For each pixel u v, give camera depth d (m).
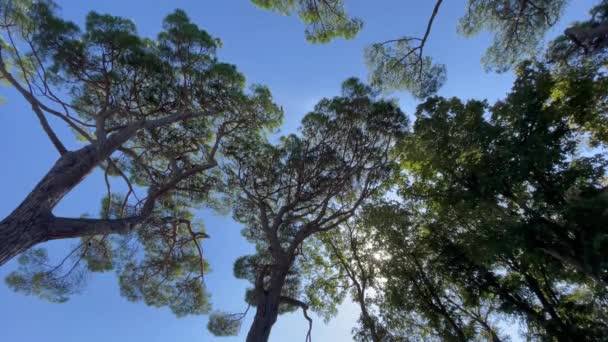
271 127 11.03
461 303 13.13
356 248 13.79
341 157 11.08
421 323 12.76
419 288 12.65
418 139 11.30
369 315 12.16
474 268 12.31
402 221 11.97
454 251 12.57
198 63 9.41
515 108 9.67
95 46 7.94
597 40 8.29
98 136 7.27
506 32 9.84
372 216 11.70
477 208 10.70
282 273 9.23
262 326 8.09
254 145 11.45
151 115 9.66
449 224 12.46
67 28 7.64
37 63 8.07
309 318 9.14
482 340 12.77
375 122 11.02
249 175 11.60
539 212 9.27
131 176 10.94
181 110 9.30
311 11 9.60
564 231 8.79
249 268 11.39
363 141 11.12
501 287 12.12
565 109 9.90
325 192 11.41
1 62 6.91
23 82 8.48
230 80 9.66
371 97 10.82
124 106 8.95
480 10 9.54
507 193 10.16
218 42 10.10
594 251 7.71
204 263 11.60
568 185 9.01
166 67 9.09
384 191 12.79
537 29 9.50
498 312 12.22
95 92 8.94
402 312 12.67
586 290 11.30
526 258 10.35
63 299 8.49
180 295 11.02
